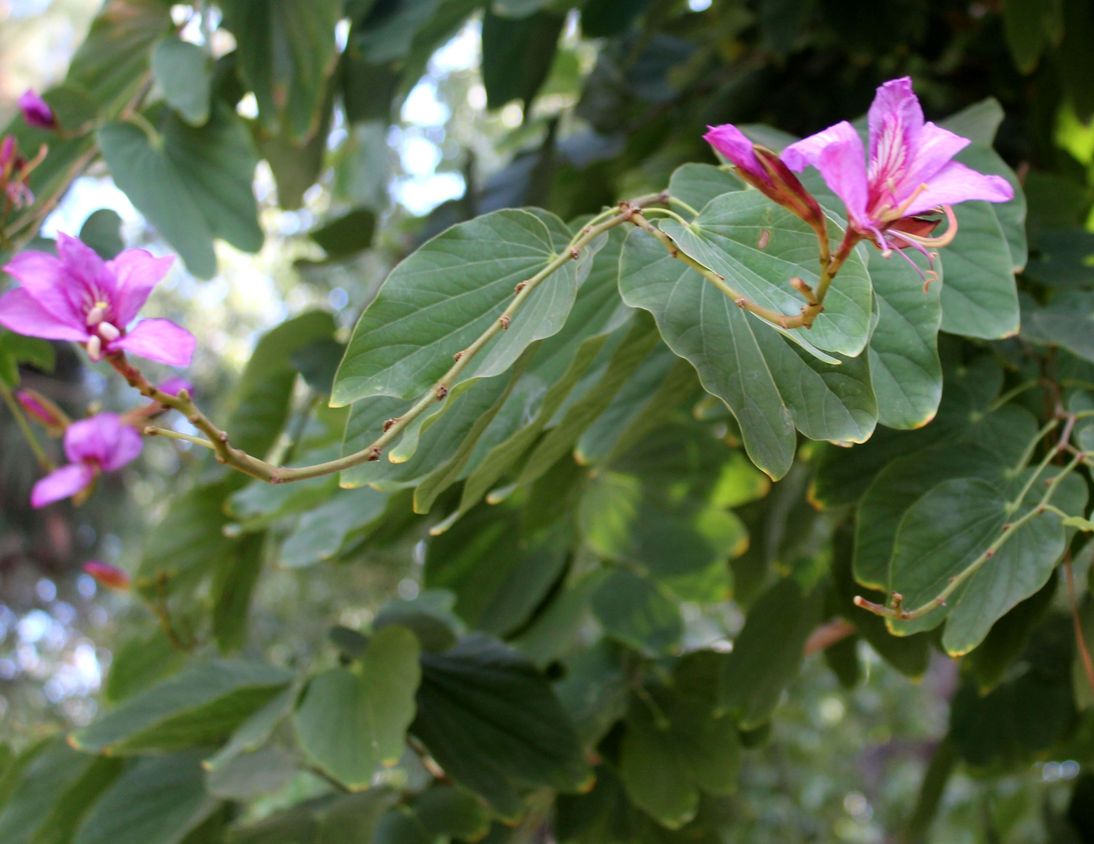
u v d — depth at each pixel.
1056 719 1.10
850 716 3.13
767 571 1.20
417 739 0.96
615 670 1.11
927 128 0.64
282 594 2.70
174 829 0.99
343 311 1.44
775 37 1.23
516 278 0.70
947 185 0.64
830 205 0.75
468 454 0.71
